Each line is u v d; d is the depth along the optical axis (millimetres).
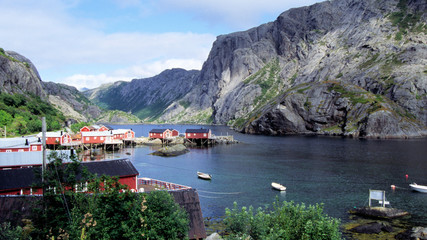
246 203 51812
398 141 139125
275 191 59062
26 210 29969
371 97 181250
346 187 61219
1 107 138250
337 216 45031
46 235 21594
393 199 53156
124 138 144250
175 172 77875
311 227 25531
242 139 166750
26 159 58562
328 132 182000
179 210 26625
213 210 48406
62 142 109750
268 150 118938
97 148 127438
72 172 24500
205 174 71562
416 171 75000
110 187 24266
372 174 72438
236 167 84125
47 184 23359
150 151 120812
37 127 132250
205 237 33375
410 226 40969
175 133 156500
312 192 57969
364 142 137250
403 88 181375
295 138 167125
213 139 144625
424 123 170375
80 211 22812
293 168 81375
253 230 26766
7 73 182250
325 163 87812
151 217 23359
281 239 24672
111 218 22953
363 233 38625
